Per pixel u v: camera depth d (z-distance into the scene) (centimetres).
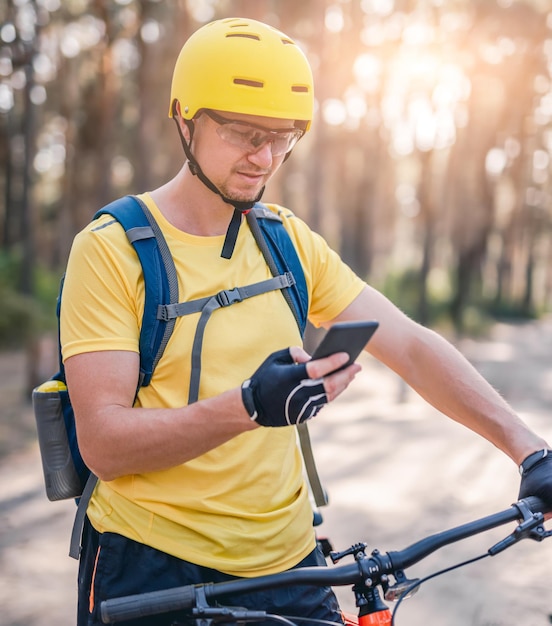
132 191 2733
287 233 174
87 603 166
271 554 160
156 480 157
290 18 1683
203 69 151
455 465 761
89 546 166
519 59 2459
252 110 149
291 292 168
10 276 1514
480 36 2295
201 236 162
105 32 1566
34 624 399
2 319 1112
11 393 1260
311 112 158
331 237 3656
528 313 4144
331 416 1106
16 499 660
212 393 155
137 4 1502
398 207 4788
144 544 157
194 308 156
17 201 2967
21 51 1002
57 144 2875
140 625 158
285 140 158
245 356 158
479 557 147
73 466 166
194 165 158
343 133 3098
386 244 4472
